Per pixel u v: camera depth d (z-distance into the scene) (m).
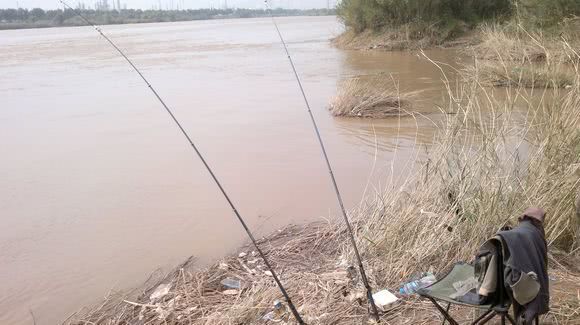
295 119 10.38
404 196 4.99
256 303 3.96
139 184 7.02
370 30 25.41
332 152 8.01
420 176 4.88
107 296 4.43
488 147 4.58
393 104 10.68
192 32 52.03
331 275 4.26
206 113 11.31
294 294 4.05
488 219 4.14
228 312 3.84
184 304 4.16
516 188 4.32
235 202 6.24
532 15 17.05
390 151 7.87
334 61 20.17
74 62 23.84
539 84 10.07
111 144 9.12
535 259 2.66
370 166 7.23
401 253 4.30
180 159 8.05
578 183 4.25
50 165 8.05
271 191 6.51
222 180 7.00
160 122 10.66
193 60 23.00
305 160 7.68
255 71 18.22
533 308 2.62
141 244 5.32
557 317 3.38
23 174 7.68
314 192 6.40
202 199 6.40
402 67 17.27
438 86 13.03
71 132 10.16
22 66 22.72
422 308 3.65
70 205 6.42
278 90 13.95
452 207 4.35
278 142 8.73
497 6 24.06
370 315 3.63
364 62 19.33
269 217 5.78
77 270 4.88
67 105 13.06
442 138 5.09
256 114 11.01
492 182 4.34
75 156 8.50
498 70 11.06
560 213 4.20
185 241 5.34
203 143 8.88
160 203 6.34
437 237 4.24
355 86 11.47
